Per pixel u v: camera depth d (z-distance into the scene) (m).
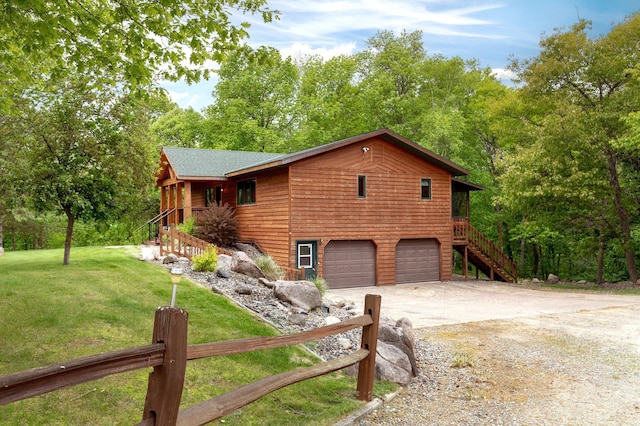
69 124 11.12
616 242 22.81
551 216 22.45
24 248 40.66
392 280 20.47
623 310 13.29
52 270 11.43
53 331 6.58
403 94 36.38
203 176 21.47
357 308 13.05
